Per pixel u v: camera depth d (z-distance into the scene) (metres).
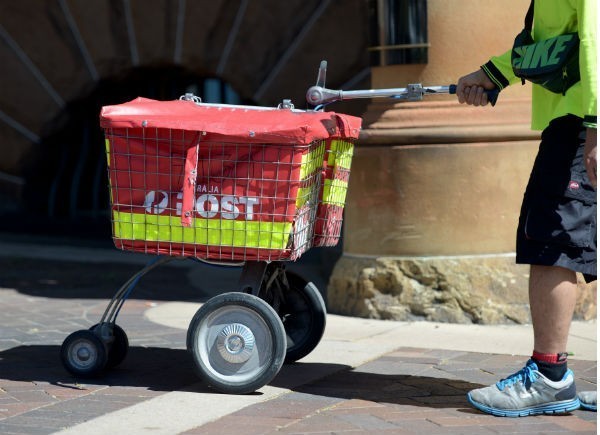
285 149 6.30
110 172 6.55
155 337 8.59
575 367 7.44
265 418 6.07
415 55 9.41
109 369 7.37
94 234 15.67
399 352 8.02
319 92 6.99
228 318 6.64
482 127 9.24
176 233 6.53
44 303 10.36
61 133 16.27
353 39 14.54
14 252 14.26
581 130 5.97
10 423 5.94
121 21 15.59
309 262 13.64
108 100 16.53
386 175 9.47
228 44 15.25
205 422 5.98
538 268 6.15
